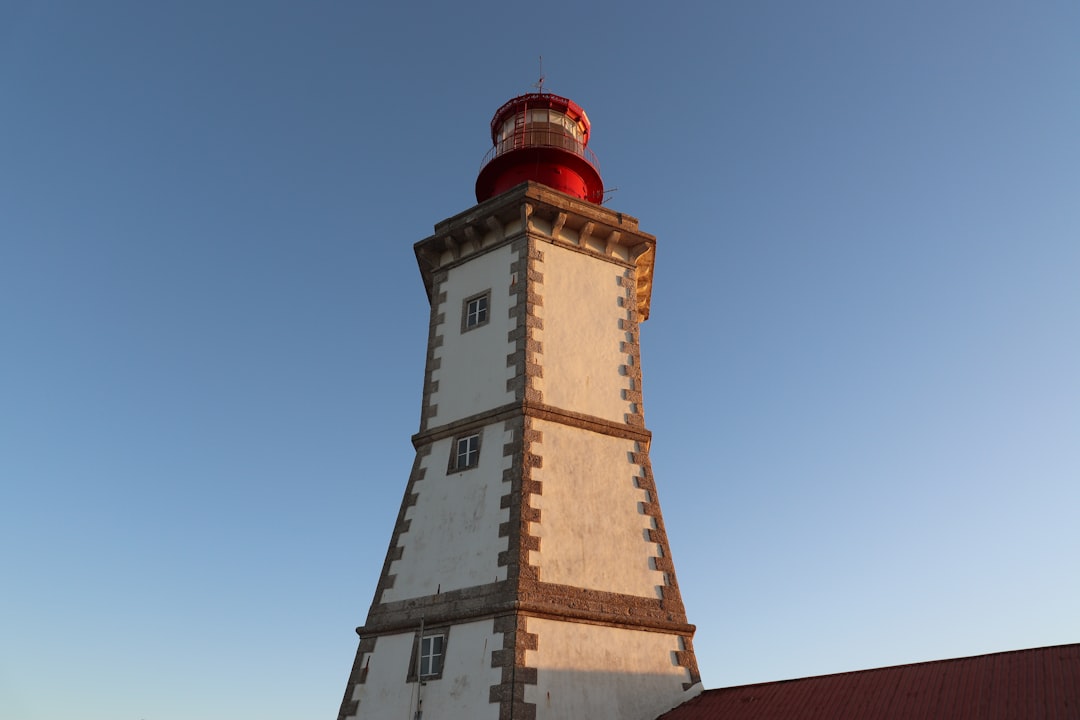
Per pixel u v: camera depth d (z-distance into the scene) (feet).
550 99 93.20
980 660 48.62
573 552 60.90
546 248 74.43
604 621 59.11
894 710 46.47
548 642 55.83
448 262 79.30
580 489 64.18
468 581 59.67
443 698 55.72
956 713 43.75
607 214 78.54
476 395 69.10
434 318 77.05
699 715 55.57
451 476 66.08
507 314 71.05
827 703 50.34
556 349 69.67
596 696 55.98
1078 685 42.09
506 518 60.49
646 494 67.77
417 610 60.95
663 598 63.52
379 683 59.47
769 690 55.67
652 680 59.26
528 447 63.52
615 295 76.43
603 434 68.49
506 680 53.26
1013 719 41.37
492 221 76.07
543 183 85.46
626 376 72.84
